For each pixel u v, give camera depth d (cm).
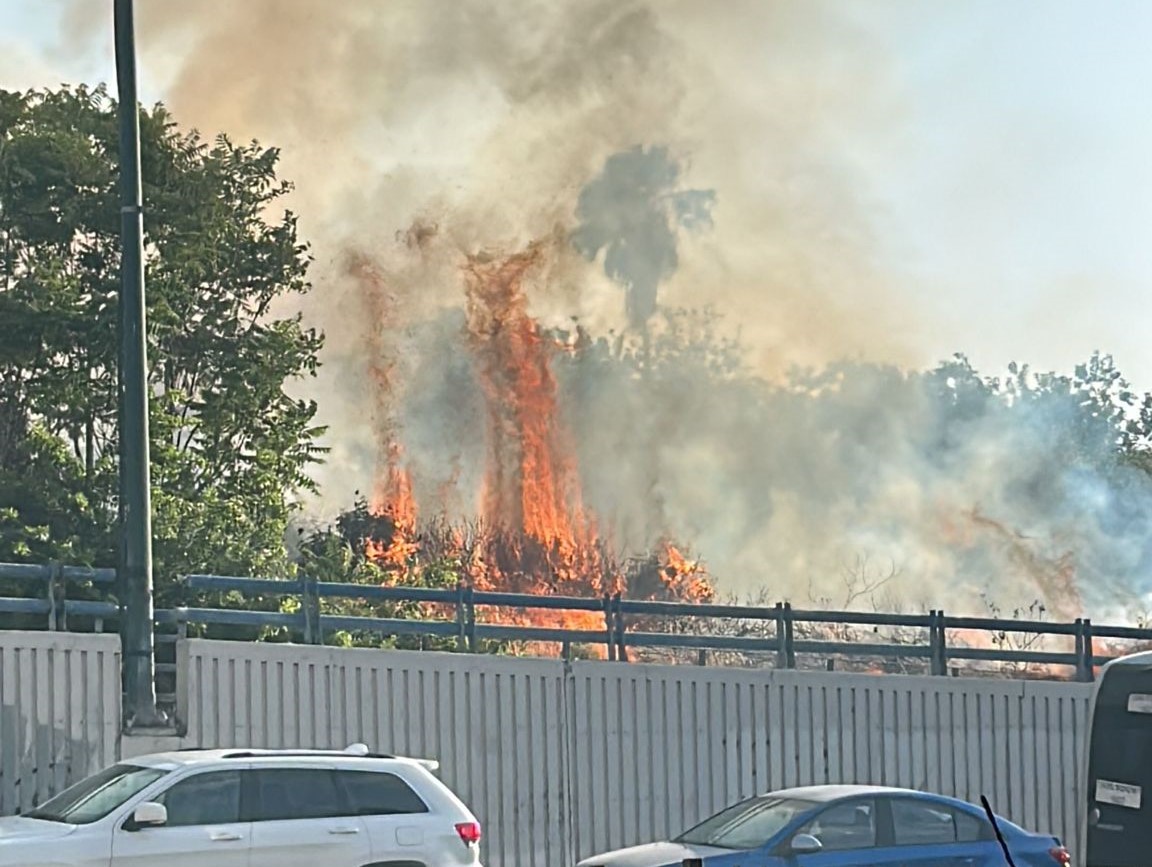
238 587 2608
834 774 2928
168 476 3528
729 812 2095
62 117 3819
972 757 3053
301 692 2525
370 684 2577
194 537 3297
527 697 2694
